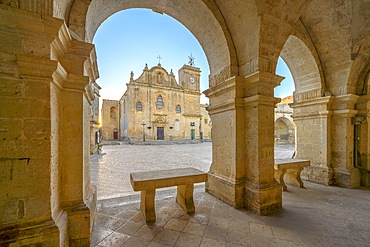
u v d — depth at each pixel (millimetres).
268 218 3049
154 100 28188
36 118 1732
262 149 3381
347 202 3754
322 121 5223
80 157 2369
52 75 1789
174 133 29375
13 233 1609
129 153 13930
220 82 4094
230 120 3799
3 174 1618
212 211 3322
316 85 5281
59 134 2189
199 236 2518
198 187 4949
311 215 3164
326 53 5035
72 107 2324
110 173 6996
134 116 26578
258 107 3369
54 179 1971
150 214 2967
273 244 2336
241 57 3686
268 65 3381
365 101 4859
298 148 5867
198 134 31672
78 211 2240
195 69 32031
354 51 4547
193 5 3652
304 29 4898
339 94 5008
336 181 4992
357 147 5000
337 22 4445
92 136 13094
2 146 1612
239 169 3625
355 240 2420
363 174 4922
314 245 2314
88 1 2529
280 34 3314
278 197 3383
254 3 2980
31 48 1682
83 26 2494
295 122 5977
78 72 2348
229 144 3820
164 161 9938
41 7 1703
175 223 2879
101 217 3076
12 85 1643
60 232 1832
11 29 1603
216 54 4152
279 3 2994
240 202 3498
